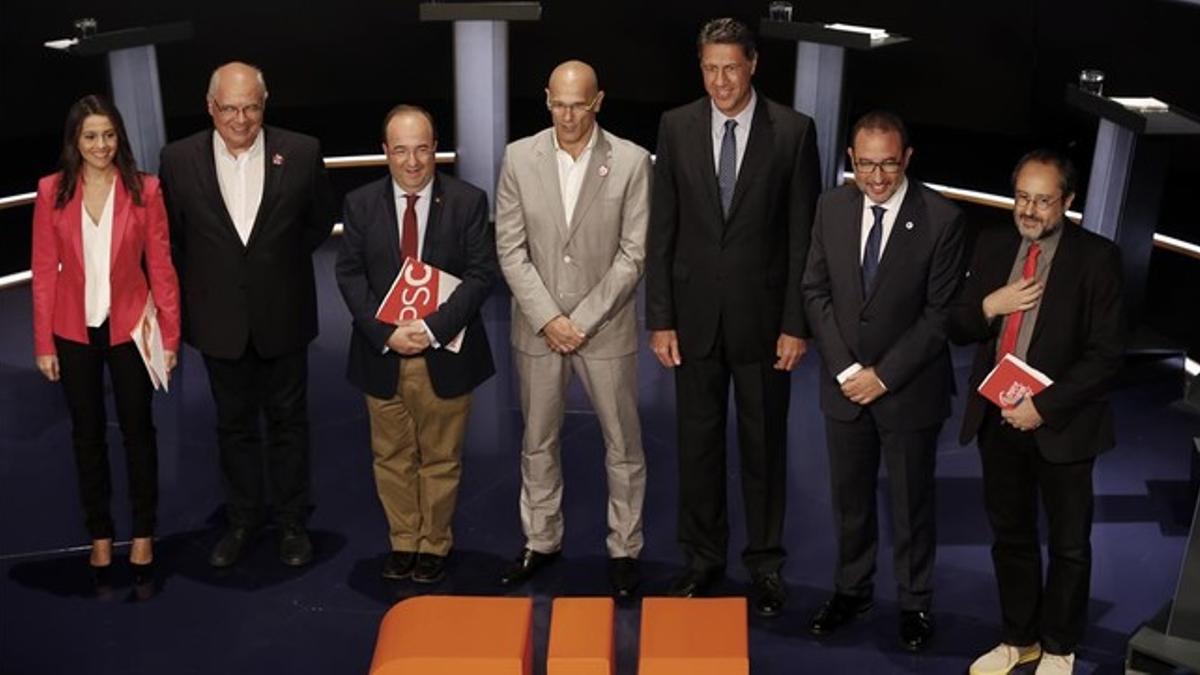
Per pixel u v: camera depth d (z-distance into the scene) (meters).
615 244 4.39
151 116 7.55
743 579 4.80
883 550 4.99
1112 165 6.32
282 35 10.12
